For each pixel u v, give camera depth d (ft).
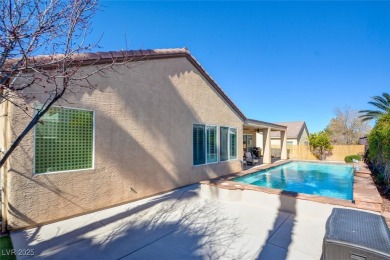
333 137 145.07
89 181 21.48
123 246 15.17
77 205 20.52
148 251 14.51
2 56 8.07
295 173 58.75
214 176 40.65
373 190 24.41
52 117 19.12
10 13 7.98
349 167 64.13
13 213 16.80
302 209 21.85
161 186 29.50
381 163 40.14
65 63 10.50
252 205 25.02
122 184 24.52
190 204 25.29
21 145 17.30
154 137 28.73
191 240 16.19
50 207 18.76
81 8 9.88
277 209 23.52
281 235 17.12
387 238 7.99
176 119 32.53
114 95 23.93
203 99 38.68
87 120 21.61
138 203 25.08
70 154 20.29
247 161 63.16
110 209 22.80
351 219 10.02
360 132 140.15
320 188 43.50
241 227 18.70
